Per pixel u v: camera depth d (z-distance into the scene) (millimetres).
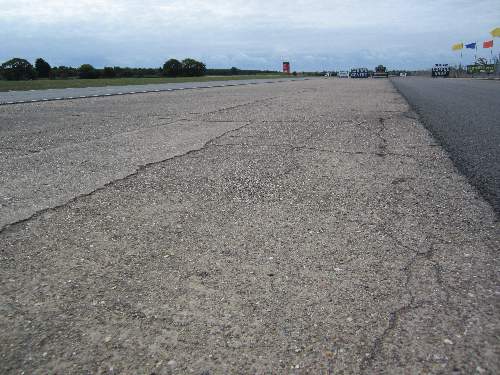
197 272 1979
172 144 5047
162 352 1438
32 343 1497
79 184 3404
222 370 1346
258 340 1486
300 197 3047
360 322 1571
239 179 3521
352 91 16719
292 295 1764
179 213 2756
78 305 1729
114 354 1433
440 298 1717
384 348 1429
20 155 4508
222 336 1514
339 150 4645
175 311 1673
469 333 1493
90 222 2609
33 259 2131
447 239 2285
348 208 2803
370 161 4121
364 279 1880
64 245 2287
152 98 13203
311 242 2279
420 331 1510
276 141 5195
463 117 7383
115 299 1767
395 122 6816
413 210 2742
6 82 26625
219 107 9711
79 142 5227
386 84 25312
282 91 17188
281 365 1362
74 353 1441
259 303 1712
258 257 2115
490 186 3219
